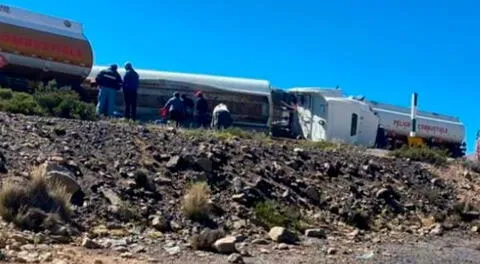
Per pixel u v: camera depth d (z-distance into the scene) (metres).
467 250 14.90
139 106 33.03
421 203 19.25
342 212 16.28
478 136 31.94
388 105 40.72
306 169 18.83
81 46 30.70
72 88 30.92
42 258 8.81
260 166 17.48
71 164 13.54
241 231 13.14
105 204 12.45
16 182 11.73
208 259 10.35
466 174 23.20
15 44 28.36
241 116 34.09
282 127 35.38
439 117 43.12
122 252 10.09
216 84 33.84
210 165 15.93
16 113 19.41
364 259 12.03
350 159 21.02
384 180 20.09
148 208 12.88
